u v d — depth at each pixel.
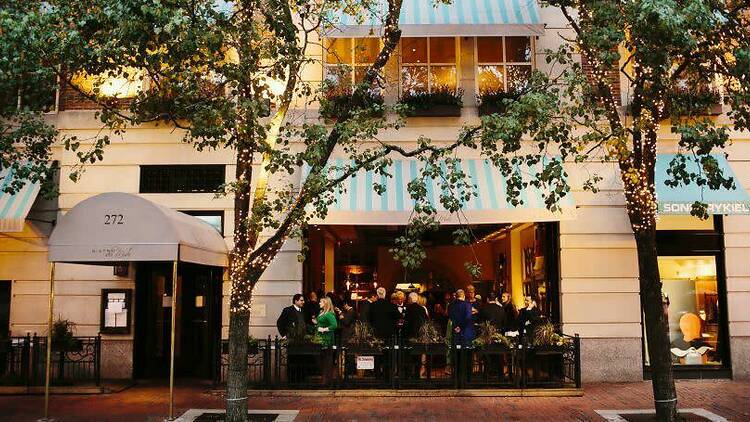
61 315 13.48
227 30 8.80
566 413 10.14
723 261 13.62
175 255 9.52
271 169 9.05
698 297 13.64
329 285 18.98
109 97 12.22
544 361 12.17
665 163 13.21
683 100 9.90
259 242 13.27
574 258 13.39
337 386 11.78
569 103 13.25
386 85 13.83
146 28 8.07
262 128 8.55
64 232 9.61
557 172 8.22
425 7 13.53
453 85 14.16
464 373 11.70
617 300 13.30
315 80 13.33
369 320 12.88
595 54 9.10
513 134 8.20
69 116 13.77
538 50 14.08
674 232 13.71
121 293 13.55
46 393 9.88
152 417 9.95
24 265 13.61
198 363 14.20
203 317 14.32
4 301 13.59
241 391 9.20
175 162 13.68
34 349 12.23
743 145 13.59
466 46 14.20
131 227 9.56
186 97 8.90
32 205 13.34
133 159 13.73
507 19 13.20
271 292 13.34
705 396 11.48
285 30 9.17
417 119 13.77
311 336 12.00
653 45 8.18
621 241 13.39
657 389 9.48
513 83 14.04
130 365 13.38
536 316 12.83
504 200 12.69
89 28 8.77
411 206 12.58
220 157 13.64
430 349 11.84
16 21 8.52
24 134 10.13
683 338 13.54
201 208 13.53
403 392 11.48
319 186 8.38
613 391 12.03
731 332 13.36
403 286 20.09
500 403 10.93
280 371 12.54
